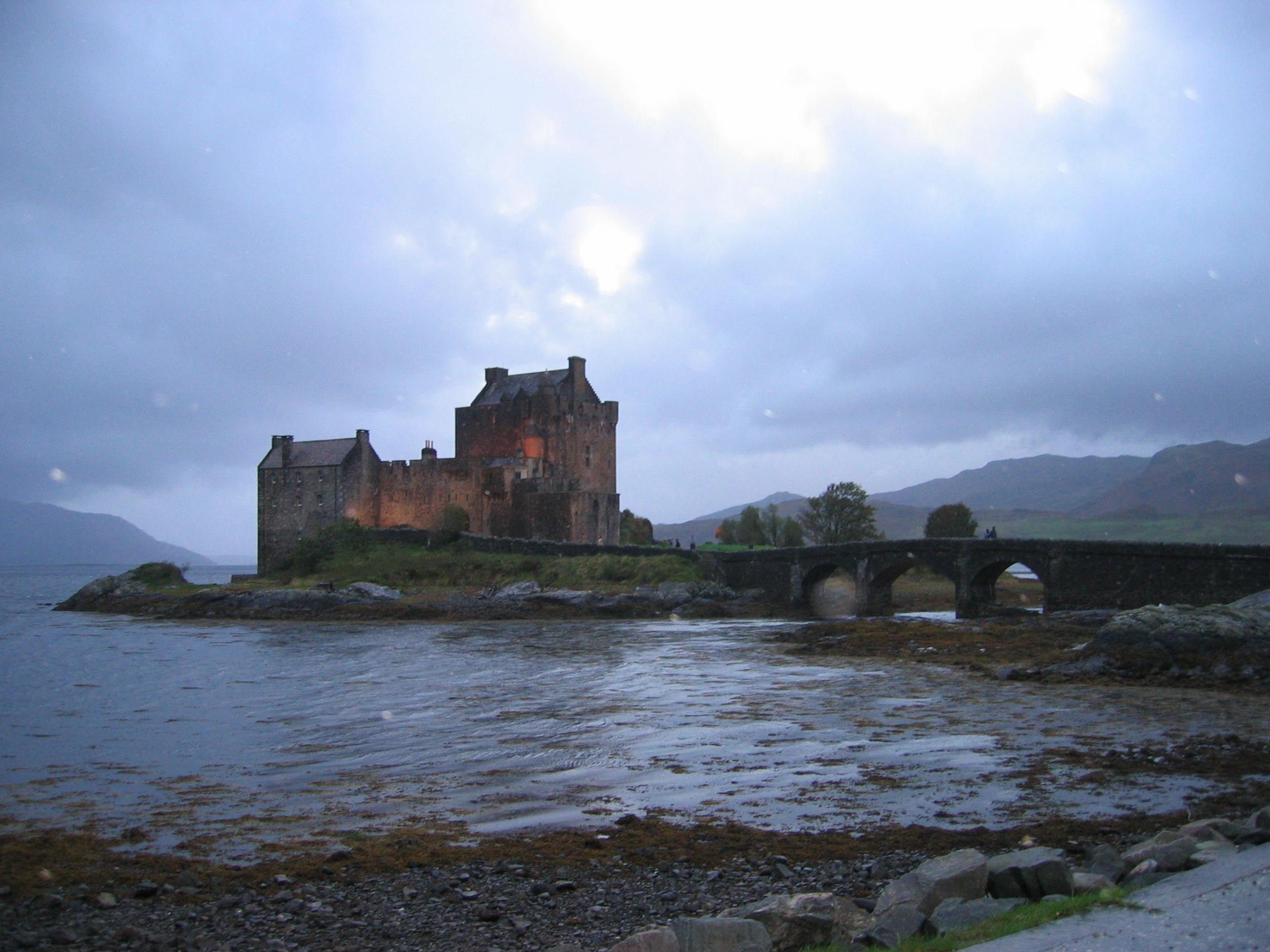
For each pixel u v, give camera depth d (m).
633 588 90.81
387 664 56.09
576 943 14.96
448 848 20.36
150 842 21.48
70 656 61.84
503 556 104.88
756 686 44.47
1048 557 68.06
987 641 54.25
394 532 116.00
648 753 30.41
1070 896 13.94
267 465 128.62
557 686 45.91
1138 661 42.78
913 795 24.02
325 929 15.80
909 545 77.56
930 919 13.45
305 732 35.41
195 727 36.94
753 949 12.80
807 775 26.61
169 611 94.81
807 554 85.69
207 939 15.32
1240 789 23.55
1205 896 12.70
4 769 29.86
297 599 91.56
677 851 19.69
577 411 127.69
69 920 16.47
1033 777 25.42
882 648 55.84
